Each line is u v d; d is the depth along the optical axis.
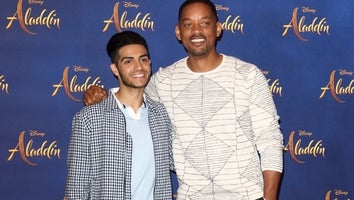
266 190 2.43
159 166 2.45
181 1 3.21
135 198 2.37
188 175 2.49
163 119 2.50
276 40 3.25
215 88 2.50
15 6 3.15
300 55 3.26
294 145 3.29
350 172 3.32
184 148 2.50
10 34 3.16
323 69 3.28
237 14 3.23
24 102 3.18
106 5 3.18
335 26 3.26
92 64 3.20
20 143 3.19
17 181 3.19
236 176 2.45
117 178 2.33
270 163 2.43
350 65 3.28
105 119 2.36
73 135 2.37
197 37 2.50
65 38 3.18
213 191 2.46
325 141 3.30
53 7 3.17
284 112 3.28
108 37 3.19
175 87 2.56
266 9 3.24
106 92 2.64
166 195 2.47
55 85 3.19
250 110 2.49
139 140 2.39
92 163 2.36
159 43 3.22
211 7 2.56
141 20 3.20
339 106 3.29
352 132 3.30
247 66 2.52
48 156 3.20
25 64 3.17
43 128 3.19
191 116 2.50
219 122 2.47
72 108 3.20
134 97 2.44
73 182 2.36
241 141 2.47
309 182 3.31
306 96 3.28
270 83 3.26
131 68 2.38
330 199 3.32
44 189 3.21
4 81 3.17
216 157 2.46
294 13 3.25
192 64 2.55
